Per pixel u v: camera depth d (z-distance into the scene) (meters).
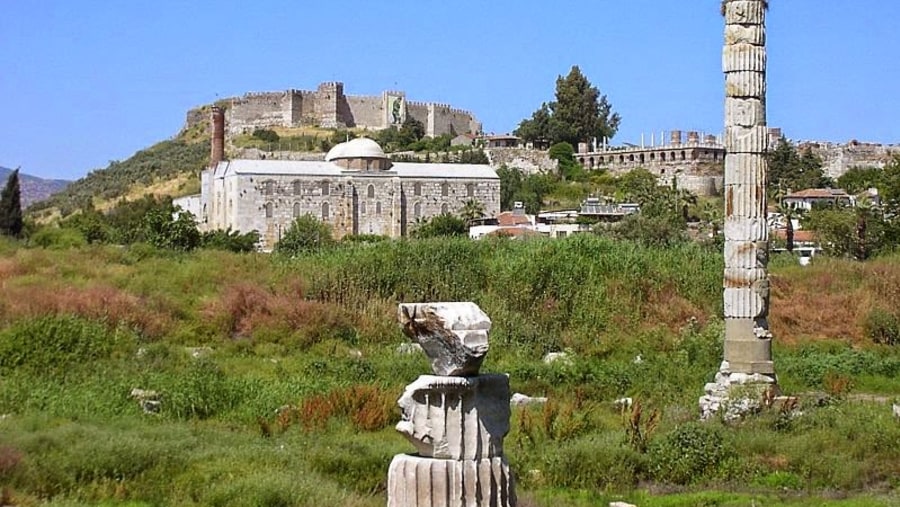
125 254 66.06
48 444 21.77
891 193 85.88
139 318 45.62
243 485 19.14
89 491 19.70
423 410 10.95
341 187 138.25
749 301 28.78
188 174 195.62
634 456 22.69
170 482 20.28
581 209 140.88
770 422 26.00
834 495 20.77
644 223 104.38
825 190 150.25
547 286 52.06
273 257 65.06
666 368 38.56
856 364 40.66
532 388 35.50
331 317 47.69
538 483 21.47
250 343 45.41
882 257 68.19
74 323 38.72
